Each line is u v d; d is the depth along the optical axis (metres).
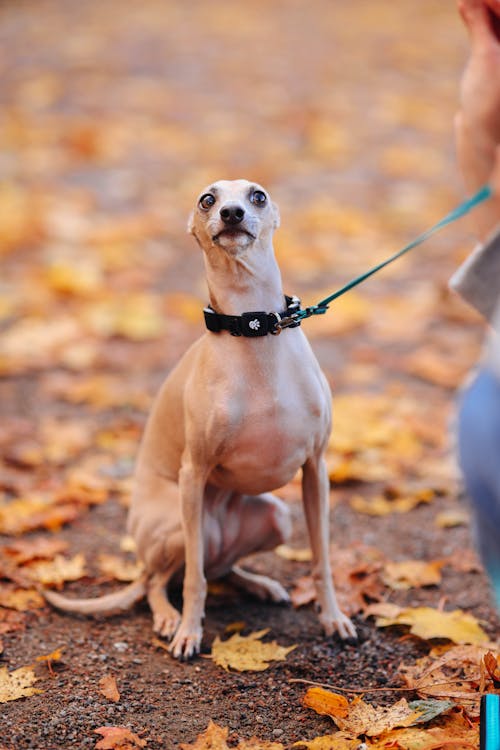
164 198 9.13
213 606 3.89
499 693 3.09
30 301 7.18
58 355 6.54
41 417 5.77
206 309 3.34
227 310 3.29
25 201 8.80
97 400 5.94
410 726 2.99
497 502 2.40
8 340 6.63
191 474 3.41
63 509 4.67
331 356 6.68
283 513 3.81
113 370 6.37
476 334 6.97
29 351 6.52
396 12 16.52
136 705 3.17
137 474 3.89
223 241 3.14
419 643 3.56
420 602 3.89
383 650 3.52
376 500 4.85
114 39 14.02
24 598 3.88
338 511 4.77
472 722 2.99
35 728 3.03
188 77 12.48
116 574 4.10
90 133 10.34
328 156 10.28
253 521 3.77
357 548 4.30
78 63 12.79
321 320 7.12
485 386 2.46
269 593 3.92
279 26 15.34
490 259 2.56
